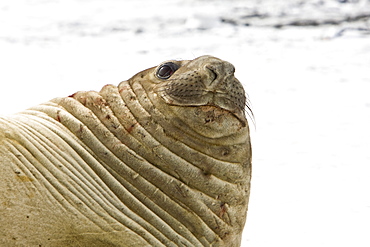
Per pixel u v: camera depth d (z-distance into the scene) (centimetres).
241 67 6100
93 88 5506
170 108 2584
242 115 2650
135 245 2506
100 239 2488
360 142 4534
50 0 8844
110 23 7662
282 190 3844
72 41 7025
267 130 4725
